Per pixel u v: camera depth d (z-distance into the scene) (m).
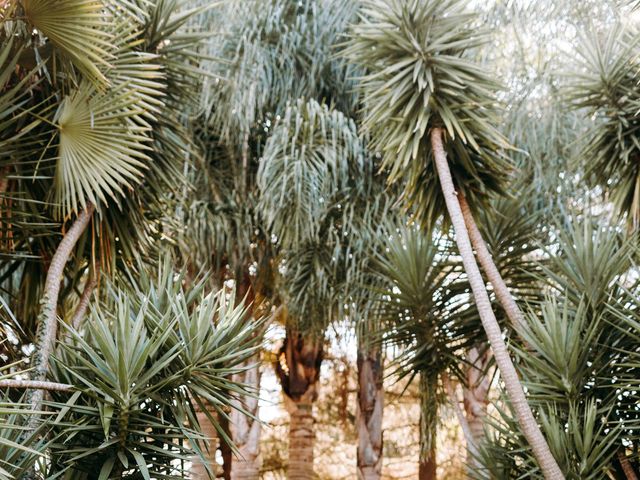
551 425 3.19
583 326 3.50
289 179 5.61
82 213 3.36
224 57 6.06
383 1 3.82
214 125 6.25
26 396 2.64
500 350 3.15
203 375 2.74
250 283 6.45
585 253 3.64
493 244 4.34
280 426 9.20
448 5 3.74
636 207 4.02
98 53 3.27
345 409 8.77
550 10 5.80
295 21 6.29
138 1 3.71
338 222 5.86
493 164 3.81
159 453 2.63
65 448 2.57
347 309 5.78
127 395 2.51
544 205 5.57
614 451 3.16
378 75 3.67
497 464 3.55
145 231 3.95
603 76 4.07
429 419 4.65
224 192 6.25
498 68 5.85
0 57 2.96
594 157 4.26
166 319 2.76
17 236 3.46
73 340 2.84
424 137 3.75
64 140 3.23
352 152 5.84
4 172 3.27
